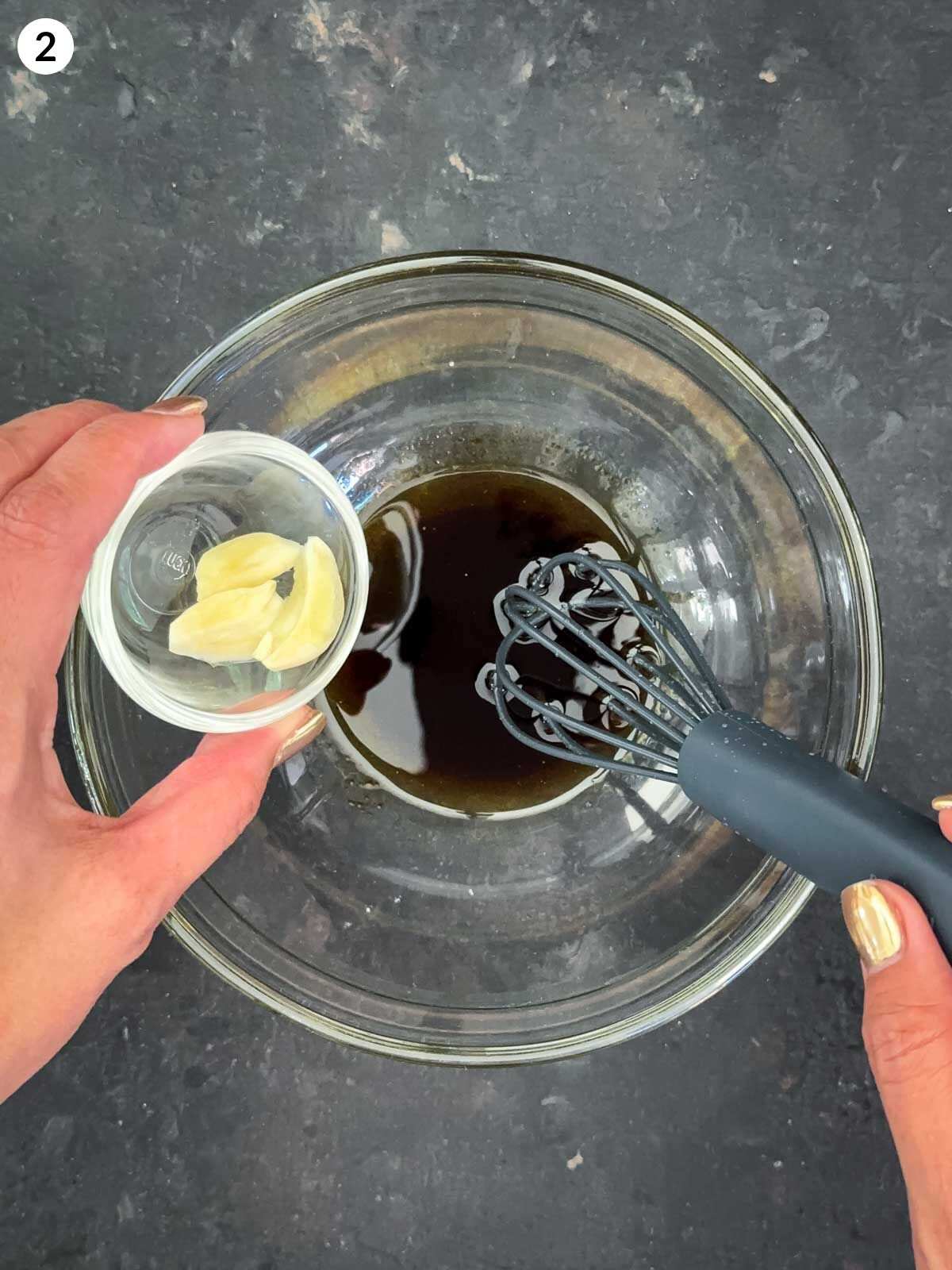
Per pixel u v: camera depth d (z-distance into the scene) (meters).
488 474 0.31
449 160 0.31
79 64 0.31
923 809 0.31
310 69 0.31
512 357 0.30
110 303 0.31
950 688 0.32
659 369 0.29
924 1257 0.23
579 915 0.30
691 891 0.29
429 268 0.26
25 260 0.31
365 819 0.31
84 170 0.31
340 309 0.28
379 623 0.30
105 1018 0.31
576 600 0.30
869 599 0.26
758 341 0.32
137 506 0.25
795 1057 0.31
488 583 0.30
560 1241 0.31
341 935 0.30
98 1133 0.31
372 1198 0.31
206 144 0.31
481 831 0.31
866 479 0.32
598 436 0.31
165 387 0.31
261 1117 0.31
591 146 0.31
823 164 0.32
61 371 0.31
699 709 0.26
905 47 0.31
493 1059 0.27
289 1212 0.31
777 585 0.29
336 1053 0.31
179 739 0.30
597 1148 0.31
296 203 0.31
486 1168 0.31
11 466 0.23
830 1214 0.31
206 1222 0.31
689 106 0.31
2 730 0.21
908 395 0.32
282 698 0.26
